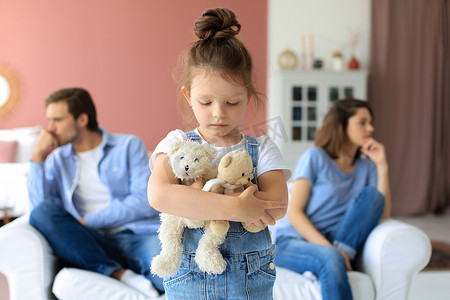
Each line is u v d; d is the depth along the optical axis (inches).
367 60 213.5
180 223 38.8
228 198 34.7
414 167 211.5
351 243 72.7
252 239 40.1
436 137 213.6
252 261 39.8
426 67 210.7
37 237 67.1
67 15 204.1
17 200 160.6
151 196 36.6
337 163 81.5
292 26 209.2
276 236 79.5
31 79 203.9
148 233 77.2
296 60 206.5
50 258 69.8
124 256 74.1
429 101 210.7
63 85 205.2
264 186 39.8
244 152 37.2
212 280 38.9
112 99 206.8
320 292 66.1
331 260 66.0
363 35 213.5
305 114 196.2
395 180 209.8
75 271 67.0
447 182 216.2
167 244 38.6
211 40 38.5
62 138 81.2
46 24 203.5
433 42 209.9
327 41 211.5
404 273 69.3
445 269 122.3
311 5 209.9
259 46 207.8
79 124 81.5
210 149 37.3
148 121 208.1
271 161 40.8
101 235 75.7
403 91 209.0
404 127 209.5
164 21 206.7
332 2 211.0
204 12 40.3
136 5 205.8
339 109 81.5
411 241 69.2
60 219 70.4
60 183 82.7
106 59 205.9
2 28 201.8
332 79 197.9
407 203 211.0
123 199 82.3
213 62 36.9
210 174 37.7
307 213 79.3
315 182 79.7
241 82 37.4
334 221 78.4
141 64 206.8
